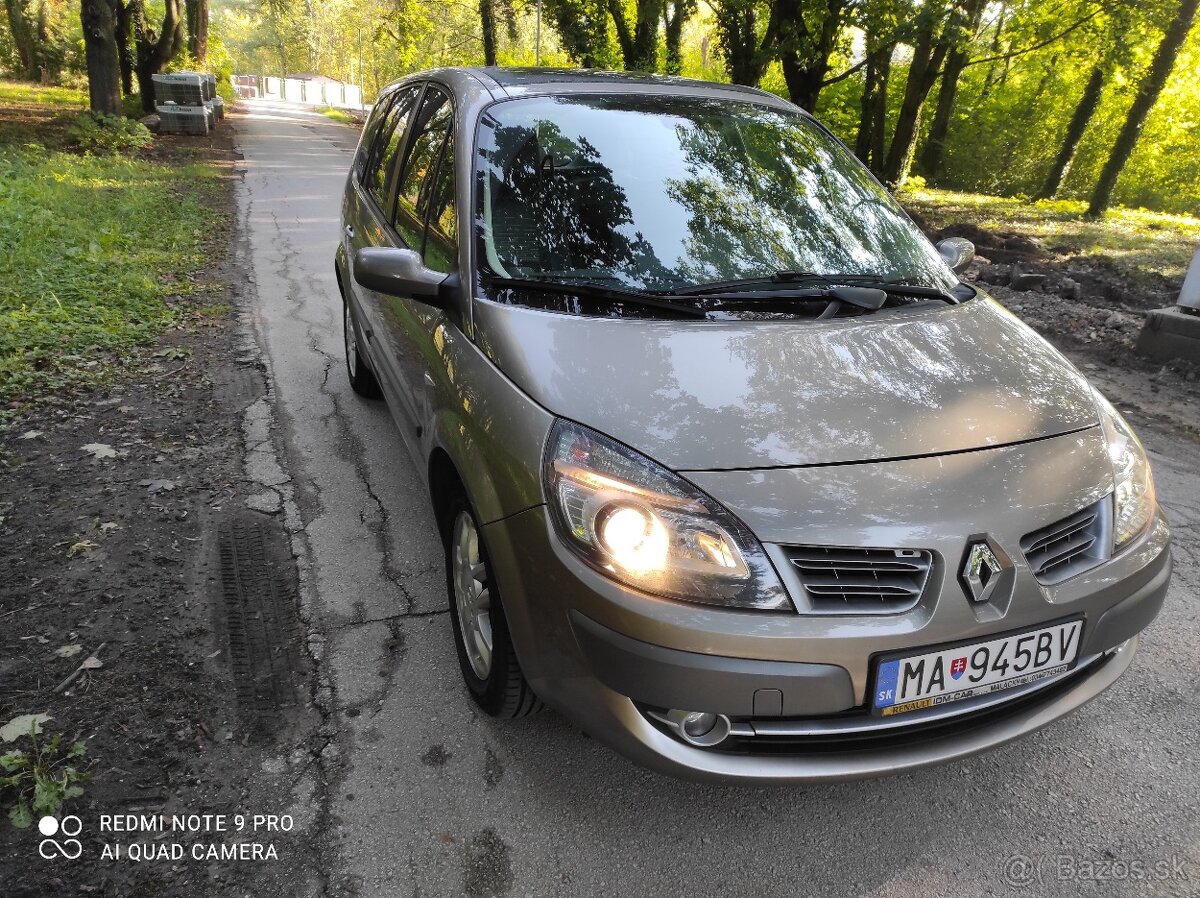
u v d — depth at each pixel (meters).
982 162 27.03
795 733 1.86
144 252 7.79
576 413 1.99
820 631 1.77
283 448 4.13
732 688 1.77
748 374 2.11
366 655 2.73
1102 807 2.26
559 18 18.09
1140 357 6.38
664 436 1.93
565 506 1.90
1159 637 3.00
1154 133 26.17
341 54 75.25
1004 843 2.15
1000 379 2.26
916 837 2.16
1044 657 1.96
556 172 2.78
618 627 1.81
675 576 1.80
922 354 2.30
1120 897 2.01
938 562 1.83
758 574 1.79
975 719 2.02
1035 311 7.68
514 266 2.53
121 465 3.87
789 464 1.89
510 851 2.07
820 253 2.80
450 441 2.35
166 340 5.61
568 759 2.35
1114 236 13.82
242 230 9.35
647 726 1.90
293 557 3.25
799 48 13.78
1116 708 2.64
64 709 2.40
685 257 2.62
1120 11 15.15
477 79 3.24
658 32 19.86
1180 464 4.52
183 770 2.24
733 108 3.28
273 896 1.92
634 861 2.06
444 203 2.88
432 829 2.12
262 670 2.63
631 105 3.09
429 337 2.73
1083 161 27.20
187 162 14.70
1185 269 10.59
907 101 18.34
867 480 1.88
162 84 19.08
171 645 2.70
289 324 6.11
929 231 12.92
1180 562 3.50
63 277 6.58
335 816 2.13
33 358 4.98
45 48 35.47
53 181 10.56
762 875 2.04
